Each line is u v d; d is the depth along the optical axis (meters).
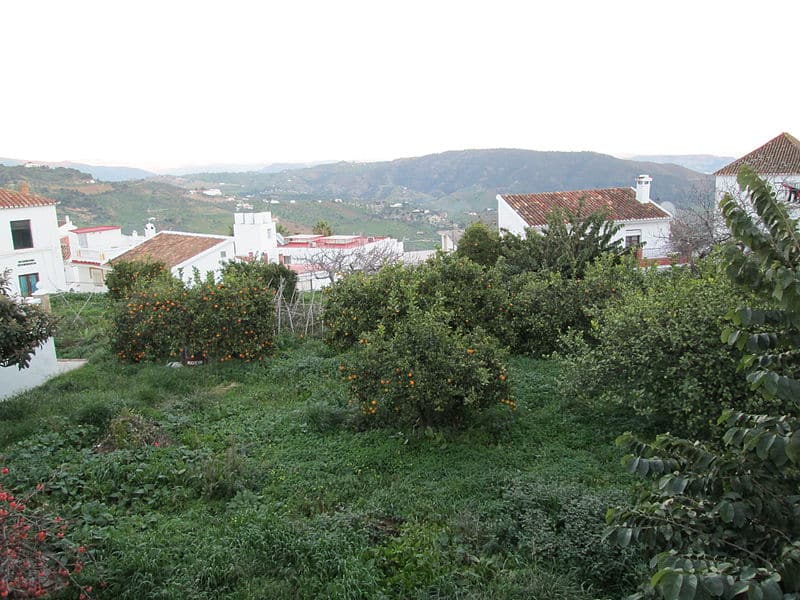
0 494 5.03
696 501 3.82
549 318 13.05
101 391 11.19
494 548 5.96
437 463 7.88
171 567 5.54
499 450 8.23
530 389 10.55
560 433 8.87
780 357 3.55
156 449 8.31
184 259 29.62
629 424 8.83
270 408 10.30
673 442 3.89
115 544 5.85
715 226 21.34
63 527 5.38
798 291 3.15
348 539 6.04
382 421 9.23
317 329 15.92
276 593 5.26
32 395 10.92
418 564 5.65
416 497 7.02
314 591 5.35
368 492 7.26
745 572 2.84
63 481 7.28
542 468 7.66
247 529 6.13
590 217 17.12
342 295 13.65
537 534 6.03
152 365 13.12
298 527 6.14
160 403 10.65
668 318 8.34
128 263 20.16
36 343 10.38
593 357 9.18
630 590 5.26
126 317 13.49
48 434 8.77
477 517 6.43
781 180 24.23
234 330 13.16
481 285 13.58
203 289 13.42
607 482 7.21
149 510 6.89
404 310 12.63
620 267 13.37
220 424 9.61
